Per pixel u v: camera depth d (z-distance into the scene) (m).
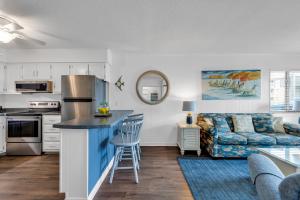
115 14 2.58
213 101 4.80
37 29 3.09
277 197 1.01
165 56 4.85
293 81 4.82
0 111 4.43
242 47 4.21
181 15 2.62
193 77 4.83
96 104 4.05
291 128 3.95
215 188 2.53
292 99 4.82
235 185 2.61
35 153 4.06
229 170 3.14
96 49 4.36
